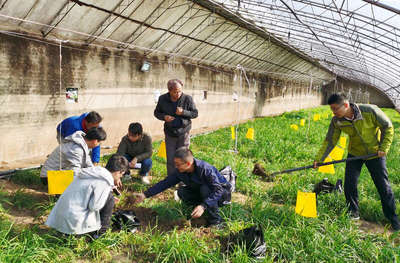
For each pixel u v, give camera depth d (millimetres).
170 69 11555
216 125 16062
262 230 3816
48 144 7344
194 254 3416
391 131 4281
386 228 4223
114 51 8852
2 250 3037
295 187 5621
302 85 33219
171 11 9000
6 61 6234
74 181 3514
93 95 8383
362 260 3664
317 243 3762
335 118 4688
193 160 4051
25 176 5148
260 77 21562
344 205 5027
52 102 7281
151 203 4707
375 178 4508
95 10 7238
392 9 7090
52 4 6422
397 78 18922
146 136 5480
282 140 10484
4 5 5758
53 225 3445
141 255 3467
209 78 14703
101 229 3586
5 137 6441
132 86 9734
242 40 14094
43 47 6918
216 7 9289
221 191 4004
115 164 3742
